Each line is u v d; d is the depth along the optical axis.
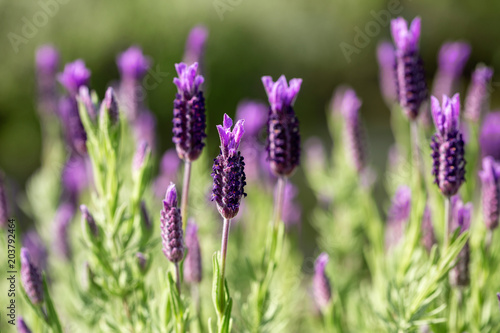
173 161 0.82
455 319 0.65
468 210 0.64
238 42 1.95
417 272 0.66
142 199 0.65
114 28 1.84
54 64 0.88
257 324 0.64
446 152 0.61
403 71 0.65
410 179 0.72
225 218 0.58
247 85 1.97
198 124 0.61
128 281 0.65
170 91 1.84
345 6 1.98
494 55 2.05
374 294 0.71
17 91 1.83
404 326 0.64
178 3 1.88
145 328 0.64
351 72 2.05
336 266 0.82
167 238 0.59
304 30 2.00
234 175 0.57
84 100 0.63
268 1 1.96
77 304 0.72
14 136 1.86
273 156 0.62
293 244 0.81
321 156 0.90
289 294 0.76
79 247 0.78
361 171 0.76
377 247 0.72
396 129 0.88
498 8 2.03
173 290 0.59
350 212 0.83
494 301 0.69
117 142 0.63
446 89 0.80
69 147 0.79
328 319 0.67
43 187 0.86
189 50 0.77
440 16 2.07
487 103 0.72
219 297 0.58
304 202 1.38
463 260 0.64
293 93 0.61
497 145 0.73
